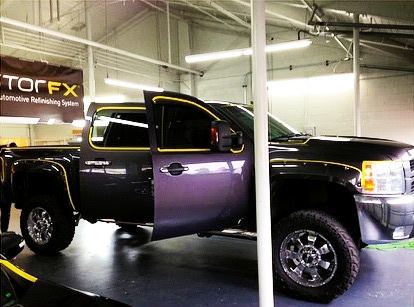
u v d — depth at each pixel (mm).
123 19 15695
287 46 10445
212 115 3992
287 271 3697
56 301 2115
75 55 14703
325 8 8742
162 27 16578
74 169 4906
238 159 3846
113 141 4637
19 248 2588
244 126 4027
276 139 4184
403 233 3420
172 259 4961
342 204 3721
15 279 2250
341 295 3574
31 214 5316
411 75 12445
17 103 9055
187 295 3828
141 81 16750
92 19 14133
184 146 3863
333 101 13719
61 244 5117
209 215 3750
